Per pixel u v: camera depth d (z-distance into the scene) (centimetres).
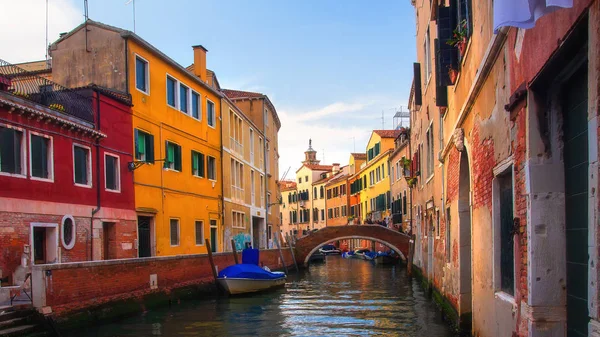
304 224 7131
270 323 1324
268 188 3659
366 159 5422
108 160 1670
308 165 7181
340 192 6056
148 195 1886
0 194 1234
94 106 1605
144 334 1165
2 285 1216
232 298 1845
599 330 297
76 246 1483
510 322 553
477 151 755
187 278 1738
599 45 291
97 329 1195
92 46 1827
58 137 1440
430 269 1802
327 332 1184
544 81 430
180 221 2131
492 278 662
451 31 968
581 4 315
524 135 471
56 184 1419
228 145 2709
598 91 294
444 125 1258
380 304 1650
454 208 1090
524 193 474
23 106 1295
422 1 1802
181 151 2172
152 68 1956
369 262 4272
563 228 442
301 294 1983
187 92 2269
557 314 441
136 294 1406
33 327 1006
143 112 1877
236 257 2167
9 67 1458
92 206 1565
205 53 2631
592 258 311
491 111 638
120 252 1691
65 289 1121
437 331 1141
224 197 2609
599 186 296
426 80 1752
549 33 381
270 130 3797
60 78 1841
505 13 336
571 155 426
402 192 3609
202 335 1162
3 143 1261
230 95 3550
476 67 727
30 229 1315
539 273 445
